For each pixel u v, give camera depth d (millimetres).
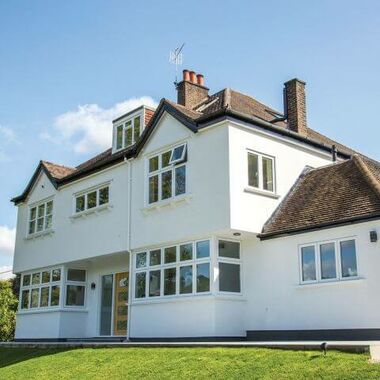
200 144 18609
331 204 16906
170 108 19797
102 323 24328
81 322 24938
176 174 19406
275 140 19359
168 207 19500
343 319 15289
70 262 24422
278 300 17125
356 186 16984
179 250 19047
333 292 15680
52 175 26703
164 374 12469
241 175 17734
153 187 20359
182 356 13430
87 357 15805
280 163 19359
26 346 21047
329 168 19469
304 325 16250
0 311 39375
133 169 21625
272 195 18625
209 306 17359
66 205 25391
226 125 17797
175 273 18922
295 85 21906
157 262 19875
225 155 17625
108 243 22156
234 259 18312
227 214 17172
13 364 17688
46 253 26141
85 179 24375
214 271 17547
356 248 15289
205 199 18031
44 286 26078
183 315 18219
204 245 18156
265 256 17797
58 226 25641
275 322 17078
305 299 16375
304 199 18359
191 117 19031
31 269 27016
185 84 24422
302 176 20094
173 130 19750
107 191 23062
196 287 18031
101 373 13812
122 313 23312
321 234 16312
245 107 21281
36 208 27953
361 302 14938
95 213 23312
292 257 16969
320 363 10758
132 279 20703
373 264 14812
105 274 24578
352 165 18516
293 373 10586
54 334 24328
